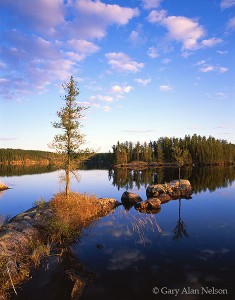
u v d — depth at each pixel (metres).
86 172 93.75
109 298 10.38
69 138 24.61
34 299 10.45
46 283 11.64
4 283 11.30
